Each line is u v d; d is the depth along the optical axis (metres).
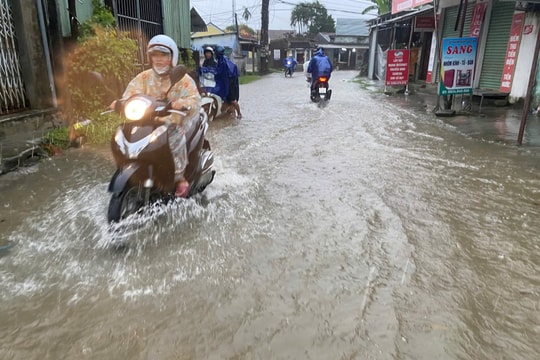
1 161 4.97
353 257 3.14
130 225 3.41
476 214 3.90
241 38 36.34
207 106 8.38
